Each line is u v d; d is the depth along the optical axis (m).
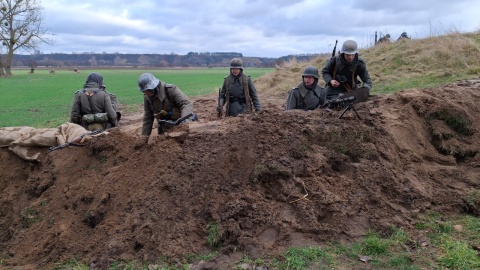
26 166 6.35
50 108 21.52
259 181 4.63
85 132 6.39
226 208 4.34
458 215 4.62
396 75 14.16
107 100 7.52
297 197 4.47
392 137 5.51
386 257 3.89
